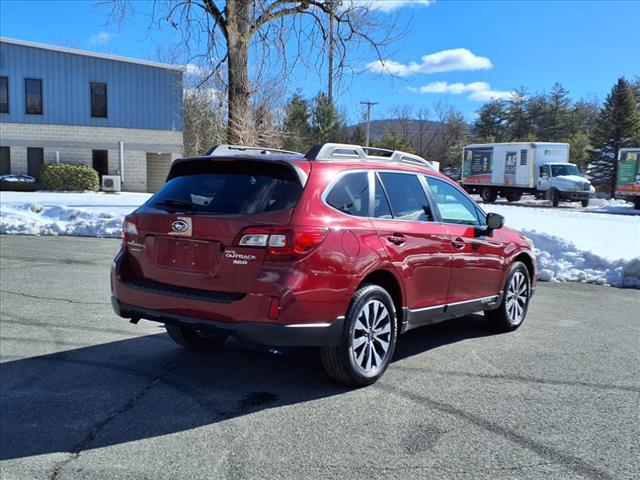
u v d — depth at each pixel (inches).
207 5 601.9
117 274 183.3
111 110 1267.2
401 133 3073.3
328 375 180.2
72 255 432.5
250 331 156.7
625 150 1246.3
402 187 200.8
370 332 178.2
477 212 241.0
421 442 142.3
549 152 1350.9
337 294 164.9
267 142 652.7
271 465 130.6
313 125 2299.5
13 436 145.7
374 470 128.6
